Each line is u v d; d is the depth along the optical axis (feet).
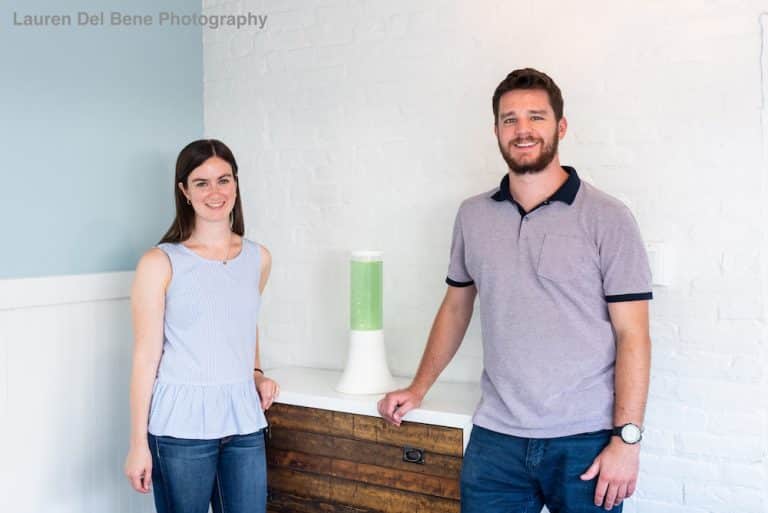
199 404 6.18
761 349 6.27
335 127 8.34
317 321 8.60
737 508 6.40
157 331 6.21
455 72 7.59
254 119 8.88
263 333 8.99
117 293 7.97
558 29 7.04
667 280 6.57
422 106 7.79
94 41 7.79
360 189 8.22
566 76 7.01
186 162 6.34
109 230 7.98
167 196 8.71
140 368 6.16
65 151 7.50
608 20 6.80
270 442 7.41
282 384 7.63
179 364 6.23
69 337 7.48
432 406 6.62
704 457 6.52
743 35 6.25
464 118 7.57
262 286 6.99
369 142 8.14
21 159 7.09
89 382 7.70
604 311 5.57
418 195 7.87
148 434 6.23
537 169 5.62
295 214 8.68
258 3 8.78
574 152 7.00
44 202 7.30
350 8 8.17
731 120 6.33
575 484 5.45
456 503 6.34
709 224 6.44
